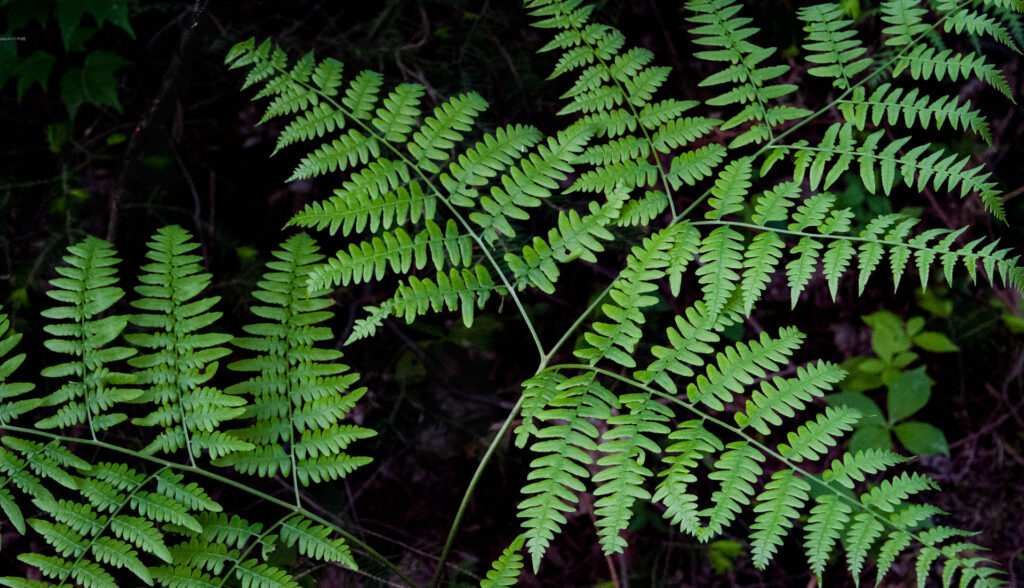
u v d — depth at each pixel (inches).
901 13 86.0
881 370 137.2
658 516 132.7
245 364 79.0
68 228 117.8
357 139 84.4
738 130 139.9
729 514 69.8
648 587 127.8
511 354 134.4
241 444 76.0
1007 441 147.6
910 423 130.6
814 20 87.5
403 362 128.1
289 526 77.0
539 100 127.0
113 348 76.1
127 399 75.7
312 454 79.2
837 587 135.0
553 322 134.2
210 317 78.1
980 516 141.8
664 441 135.7
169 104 117.1
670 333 77.0
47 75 114.7
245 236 127.3
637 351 128.3
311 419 79.7
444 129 85.0
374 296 129.3
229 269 123.3
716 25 88.3
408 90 86.3
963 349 151.7
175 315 77.6
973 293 153.4
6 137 123.0
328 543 76.6
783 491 70.6
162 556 71.1
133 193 121.6
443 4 129.2
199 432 76.9
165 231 80.0
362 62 123.3
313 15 129.0
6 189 119.4
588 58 88.1
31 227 119.4
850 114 83.0
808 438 72.7
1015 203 152.6
